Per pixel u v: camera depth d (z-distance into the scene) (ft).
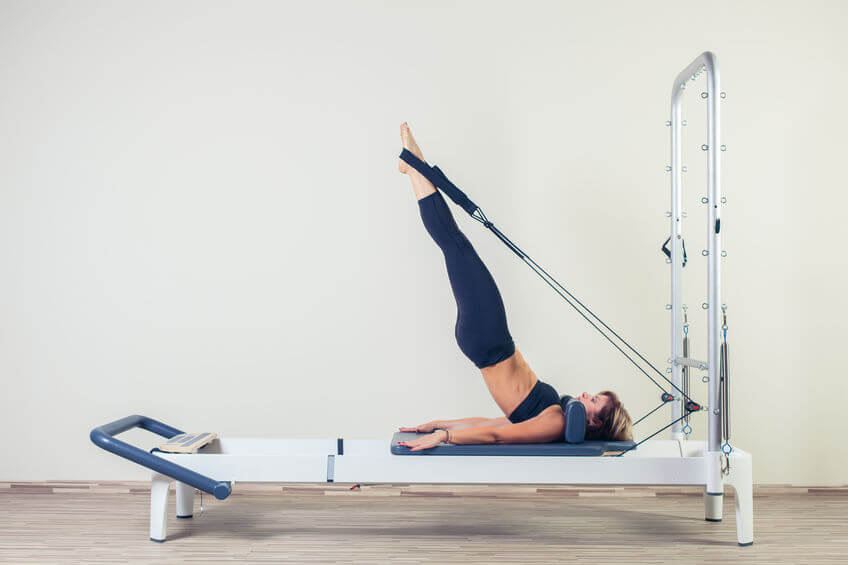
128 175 11.02
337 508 9.89
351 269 10.98
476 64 11.04
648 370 10.90
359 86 11.05
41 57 11.05
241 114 11.05
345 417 10.93
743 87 11.01
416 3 11.07
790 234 10.96
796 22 11.01
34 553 7.70
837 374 10.90
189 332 10.96
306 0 11.07
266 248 10.99
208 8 11.07
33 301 10.96
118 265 10.98
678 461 8.09
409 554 7.74
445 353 10.93
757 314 10.93
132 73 11.06
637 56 11.02
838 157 10.98
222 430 10.92
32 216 11.00
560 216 10.97
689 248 10.93
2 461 10.88
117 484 10.78
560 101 11.01
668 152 10.97
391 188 10.99
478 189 10.99
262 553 7.73
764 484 10.84
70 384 10.93
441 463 8.02
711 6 11.03
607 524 9.08
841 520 9.28
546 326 10.91
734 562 7.50
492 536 8.49
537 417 8.46
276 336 10.96
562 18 11.06
